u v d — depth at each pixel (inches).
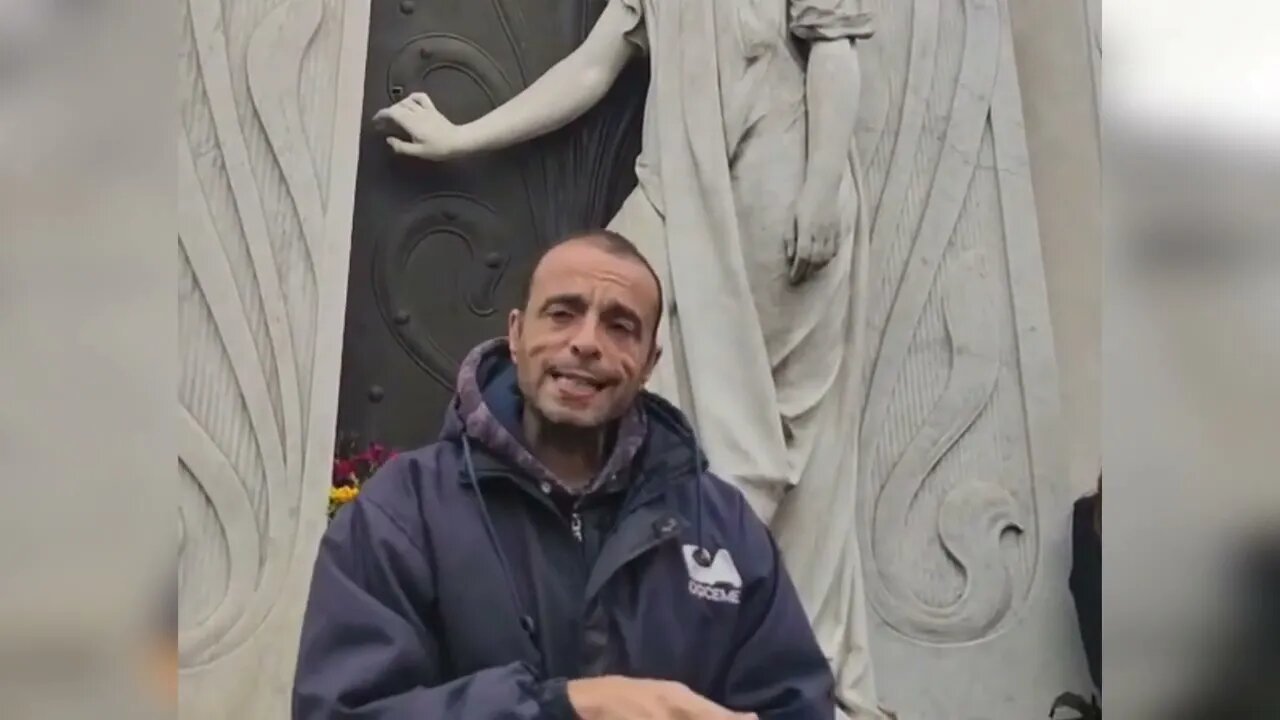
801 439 63.3
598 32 64.9
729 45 64.4
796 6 64.6
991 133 67.7
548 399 47.7
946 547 65.4
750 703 48.3
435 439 63.0
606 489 47.7
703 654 47.6
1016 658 65.1
